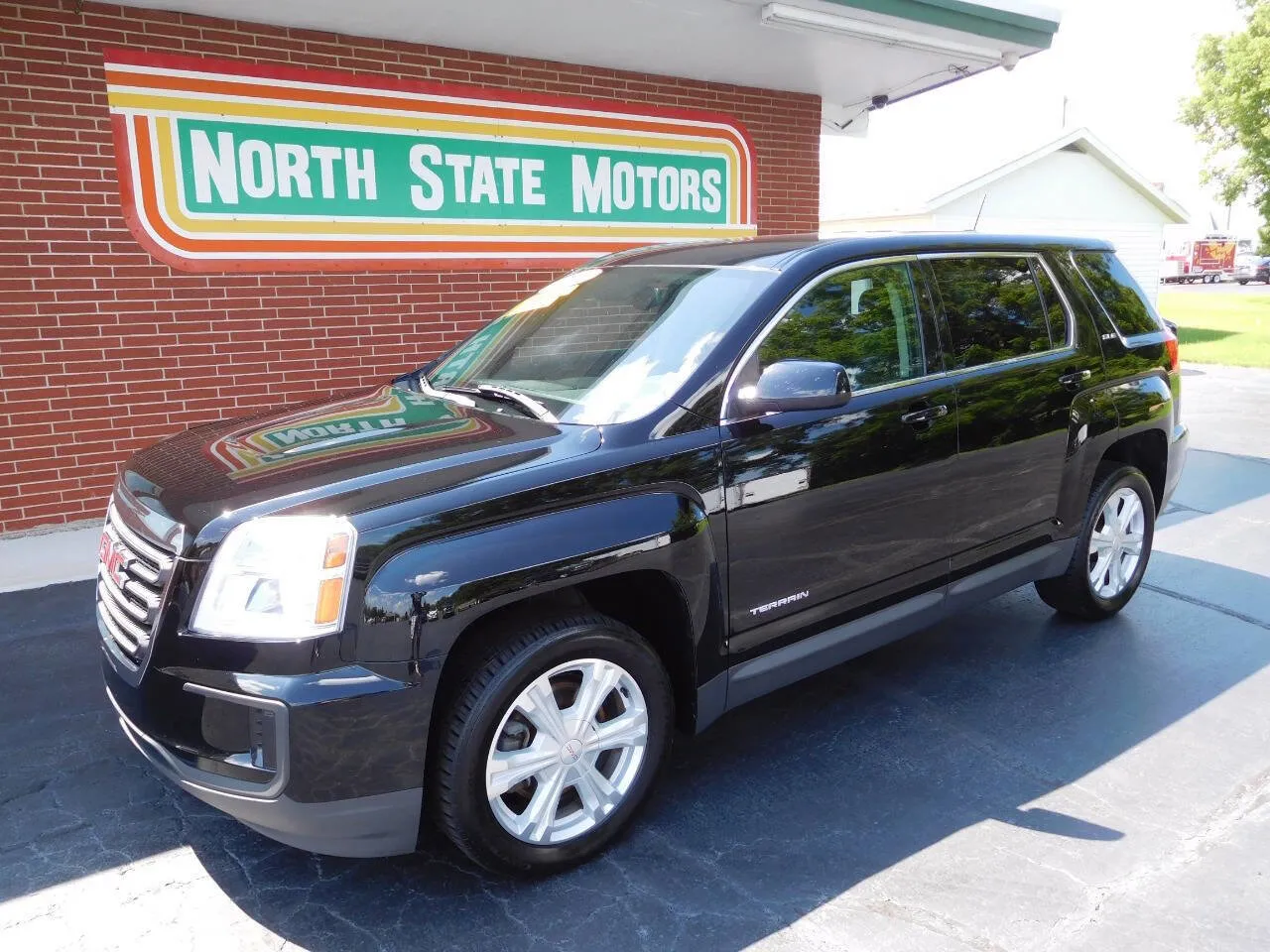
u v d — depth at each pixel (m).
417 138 7.32
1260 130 24.45
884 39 7.37
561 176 8.07
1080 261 4.72
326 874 2.98
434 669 2.60
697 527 3.06
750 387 3.25
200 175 6.52
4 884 2.92
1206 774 3.55
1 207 5.93
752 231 9.29
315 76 6.84
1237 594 5.45
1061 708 4.08
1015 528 4.23
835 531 3.48
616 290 3.94
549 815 2.90
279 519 2.58
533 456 2.91
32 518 6.29
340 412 3.58
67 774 3.53
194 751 2.62
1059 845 3.12
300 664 2.49
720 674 3.24
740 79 8.77
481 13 6.55
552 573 2.76
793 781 3.51
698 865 3.02
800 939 2.68
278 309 6.94
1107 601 4.91
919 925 2.74
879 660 4.58
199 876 2.97
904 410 3.67
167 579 2.65
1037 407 4.20
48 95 5.98
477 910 2.81
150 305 6.48
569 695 2.97
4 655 4.57
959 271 4.11
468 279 7.75
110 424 6.46
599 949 2.65
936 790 3.45
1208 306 33.22
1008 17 7.57
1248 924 2.74
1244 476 8.48
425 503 2.65
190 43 6.37
